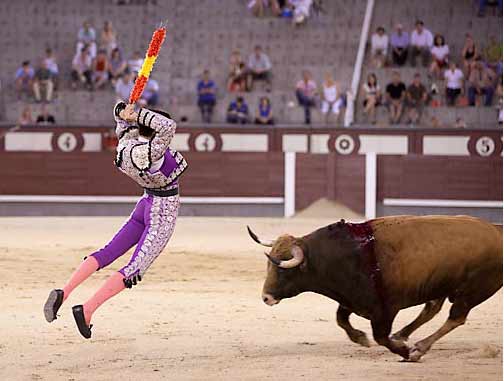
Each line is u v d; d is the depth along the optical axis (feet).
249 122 160.15
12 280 71.46
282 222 137.69
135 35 176.65
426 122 159.43
